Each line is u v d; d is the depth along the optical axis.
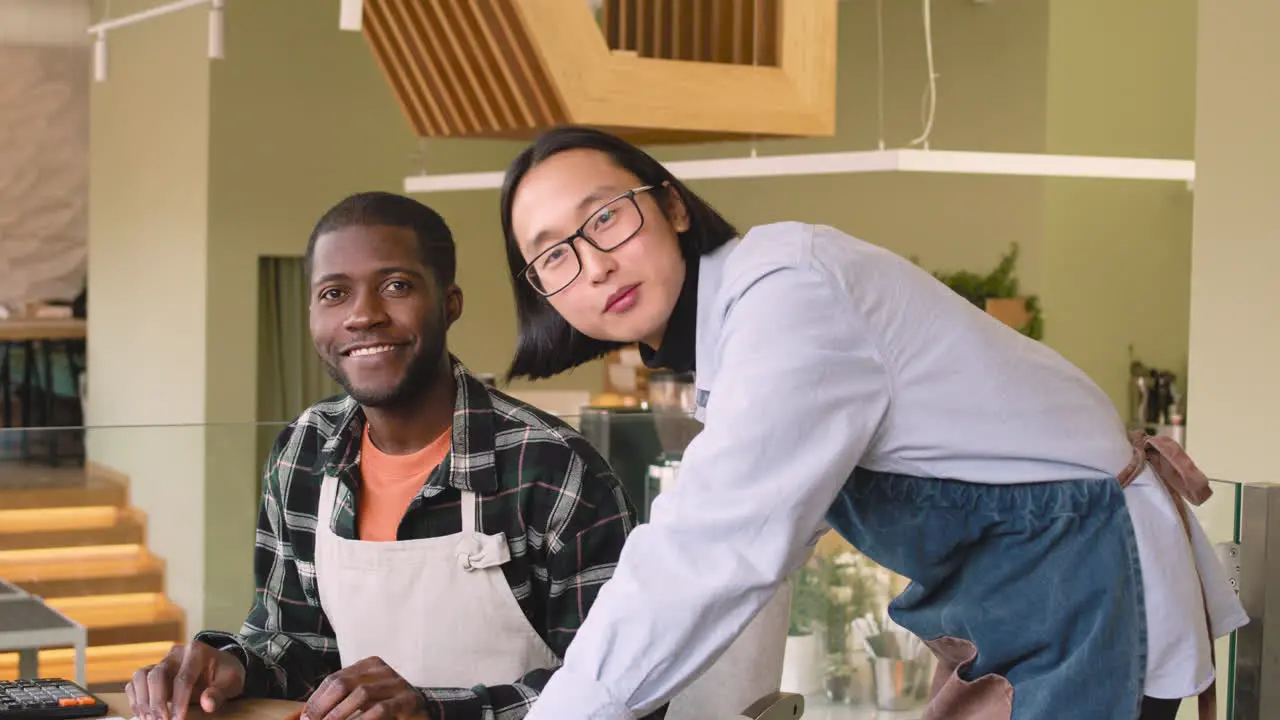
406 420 1.90
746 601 1.30
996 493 1.45
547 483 1.87
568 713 1.28
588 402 7.60
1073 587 1.44
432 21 4.27
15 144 10.16
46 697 1.89
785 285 1.37
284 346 9.16
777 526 1.30
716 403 1.35
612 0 3.91
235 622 2.63
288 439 2.02
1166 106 8.50
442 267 1.90
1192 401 4.72
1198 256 4.69
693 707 1.91
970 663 1.49
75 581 2.48
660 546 1.30
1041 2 8.10
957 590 1.50
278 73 8.91
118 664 2.52
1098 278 8.32
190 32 8.87
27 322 10.06
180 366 9.02
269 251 8.94
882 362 1.38
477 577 1.87
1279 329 4.42
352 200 1.88
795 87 3.91
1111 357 8.39
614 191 1.48
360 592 1.90
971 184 8.48
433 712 1.71
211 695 1.79
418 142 9.45
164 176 9.21
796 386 1.33
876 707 2.81
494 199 9.93
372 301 1.84
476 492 1.88
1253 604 2.07
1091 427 1.48
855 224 9.16
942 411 1.41
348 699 1.67
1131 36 8.37
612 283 1.48
